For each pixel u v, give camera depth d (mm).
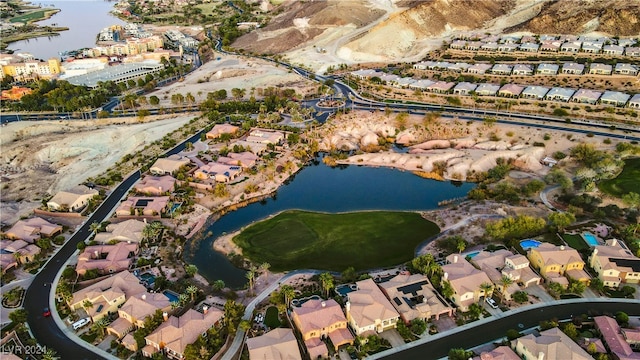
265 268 165250
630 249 165625
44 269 171875
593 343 126500
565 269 156125
